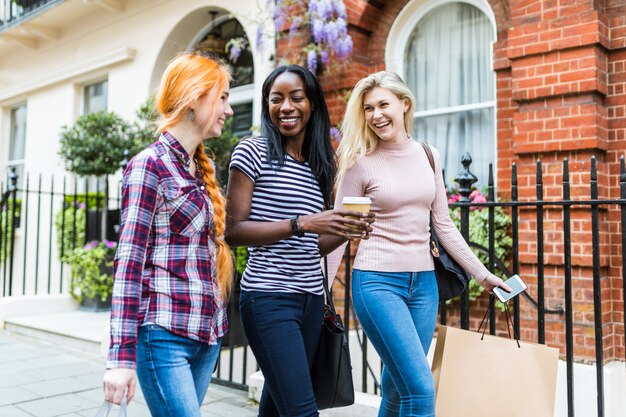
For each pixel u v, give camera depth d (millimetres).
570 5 4176
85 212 7113
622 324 4090
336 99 5547
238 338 5066
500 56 4816
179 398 1679
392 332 2248
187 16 7191
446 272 2570
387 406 2467
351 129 2416
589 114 4082
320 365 2248
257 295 2076
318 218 1985
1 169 10359
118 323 1581
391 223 2355
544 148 4262
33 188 9492
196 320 1734
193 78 1809
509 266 4480
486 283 2545
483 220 4523
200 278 1770
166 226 1733
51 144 9211
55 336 5523
